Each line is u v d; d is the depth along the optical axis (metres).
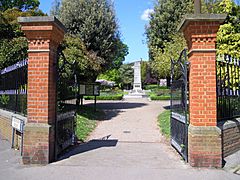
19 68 9.25
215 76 6.47
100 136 11.45
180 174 5.83
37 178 5.58
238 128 7.89
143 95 36.53
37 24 6.61
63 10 21.44
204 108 6.43
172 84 9.00
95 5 21.20
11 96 10.23
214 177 5.64
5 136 10.07
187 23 6.54
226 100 8.07
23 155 6.57
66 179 5.51
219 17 6.34
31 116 6.67
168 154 7.81
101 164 6.62
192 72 6.55
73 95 9.21
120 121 15.95
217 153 6.29
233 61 8.40
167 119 15.02
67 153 7.86
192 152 6.34
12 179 5.54
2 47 15.02
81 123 13.55
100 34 21.08
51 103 6.84
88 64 17.91
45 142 6.55
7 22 17.41
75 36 20.34
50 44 6.77
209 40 6.50
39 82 6.69
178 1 26.33
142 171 6.05
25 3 28.95
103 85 50.75
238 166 6.39
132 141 10.20
